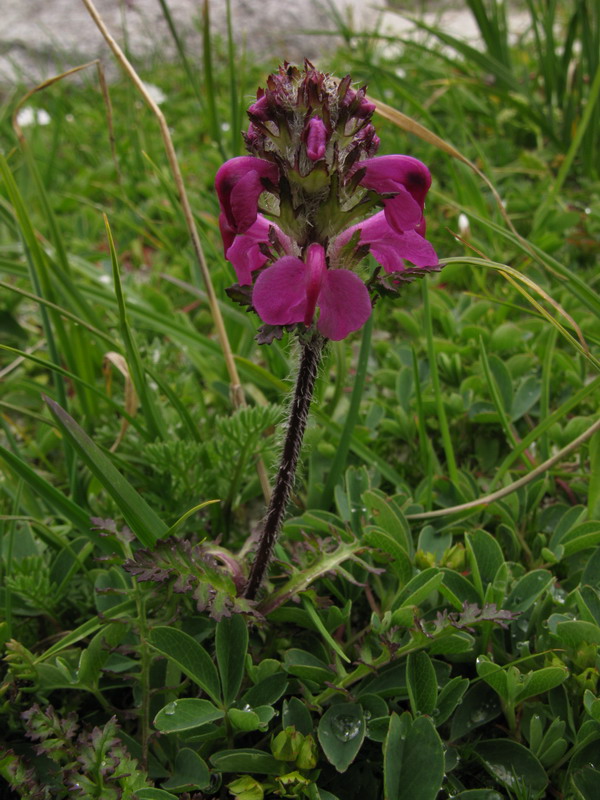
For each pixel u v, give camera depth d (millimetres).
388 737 128
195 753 134
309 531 167
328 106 112
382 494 177
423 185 116
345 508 173
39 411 236
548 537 179
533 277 257
